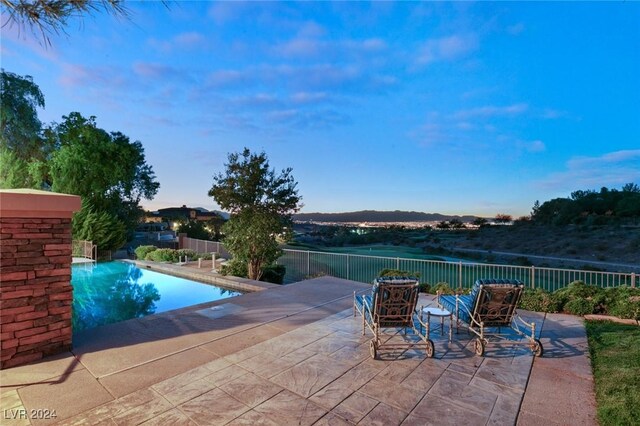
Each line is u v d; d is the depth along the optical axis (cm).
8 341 393
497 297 450
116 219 1995
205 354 443
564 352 461
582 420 300
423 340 464
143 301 1008
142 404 317
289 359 429
